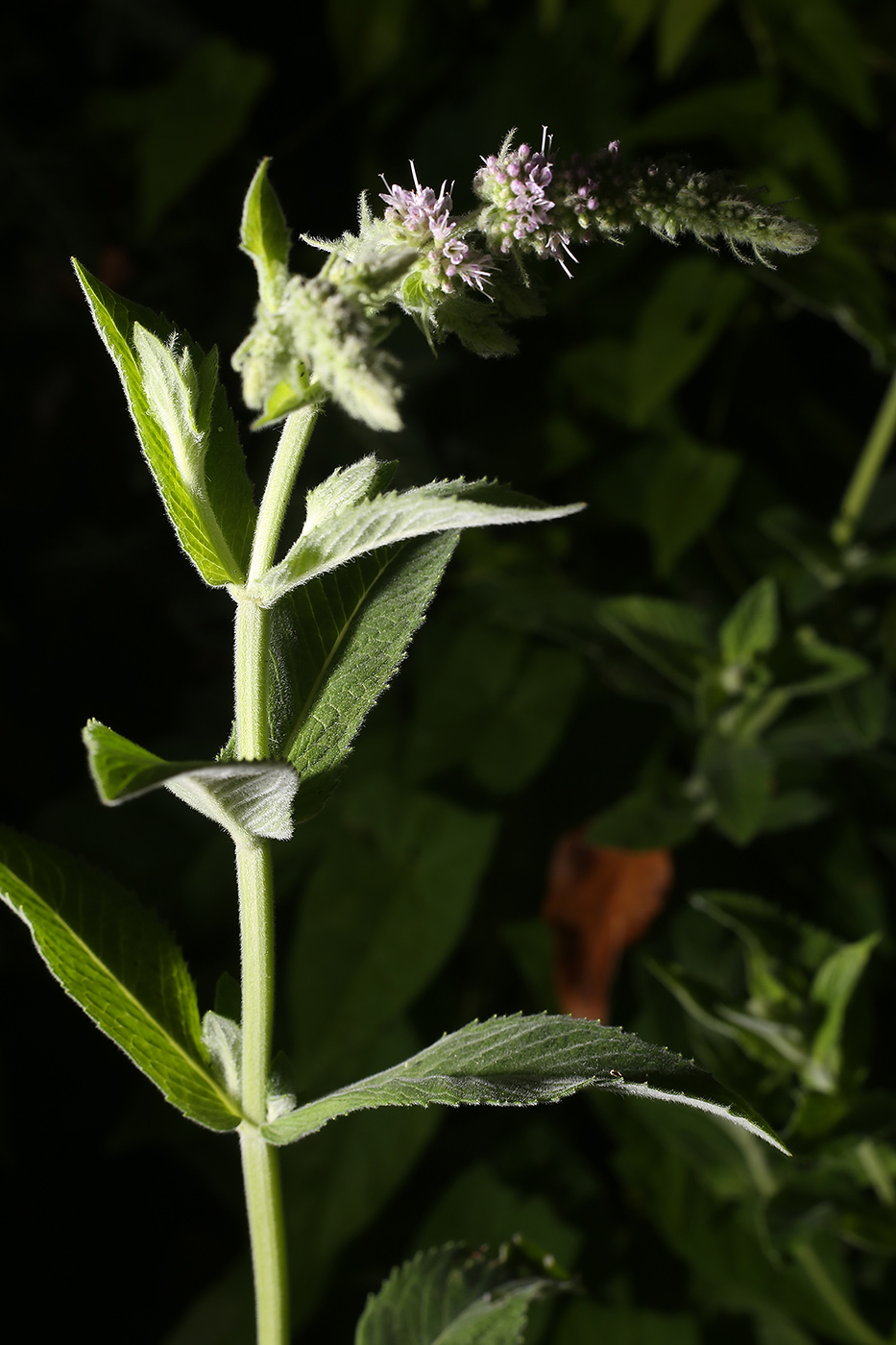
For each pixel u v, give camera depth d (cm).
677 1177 75
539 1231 80
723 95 82
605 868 80
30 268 105
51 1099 98
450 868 81
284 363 48
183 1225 98
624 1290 78
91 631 109
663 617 75
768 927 63
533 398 97
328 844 82
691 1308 77
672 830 75
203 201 103
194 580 110
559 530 97
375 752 88
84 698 109
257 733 50
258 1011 51
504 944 88
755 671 72
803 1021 62
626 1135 76
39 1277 94
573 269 90
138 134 101
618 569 98
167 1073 52
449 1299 56
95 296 51
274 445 95
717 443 95
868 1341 68
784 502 96
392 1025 84
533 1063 50
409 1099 50
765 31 82
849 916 81
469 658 89
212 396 51
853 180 98
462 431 99
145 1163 100
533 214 49
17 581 108
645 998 77
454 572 98
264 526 50
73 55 106
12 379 108
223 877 90
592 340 95
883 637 78
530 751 84
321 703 52
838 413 106
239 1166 85
